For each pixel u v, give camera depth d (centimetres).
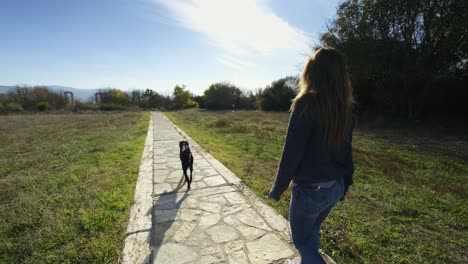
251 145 796
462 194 412
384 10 1323
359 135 1119
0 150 753
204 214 323
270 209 337
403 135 1103
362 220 312
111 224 292
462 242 273
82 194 381
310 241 157
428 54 1277
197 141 880
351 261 234
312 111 128
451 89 1417
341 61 136
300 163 138
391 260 237
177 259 231
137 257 235
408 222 315
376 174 519
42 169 534
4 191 408
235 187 423
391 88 1527
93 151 706
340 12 1530
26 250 248
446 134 1104
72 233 272
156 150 729
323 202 142
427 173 533
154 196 384
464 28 1102
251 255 237
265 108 3462
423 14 1252
